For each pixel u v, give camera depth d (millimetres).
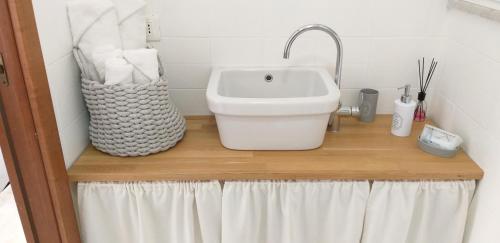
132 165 1308
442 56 1576
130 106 1275
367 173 1272
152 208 1332
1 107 1079
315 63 1624
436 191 1304
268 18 1544
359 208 1325
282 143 1378
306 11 1535
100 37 1307
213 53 1599
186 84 1648
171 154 1379
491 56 1225
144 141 1333
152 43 1569
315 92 1602
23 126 1094
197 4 1516
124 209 1324
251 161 1331
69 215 1286
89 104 1323
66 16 1264
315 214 1348
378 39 1574
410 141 1474
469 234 1376
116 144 1329
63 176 1233
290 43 1385
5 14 984
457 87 1448
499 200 1189
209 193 1300
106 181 1286
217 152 1391
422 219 1347
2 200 2299
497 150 1194
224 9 1526
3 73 1038
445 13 1521
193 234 1366
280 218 1360
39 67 1083
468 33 1370
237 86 1633
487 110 1248
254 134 1355
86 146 1431
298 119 1319
